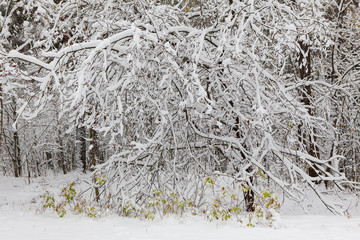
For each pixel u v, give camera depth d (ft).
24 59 21.38
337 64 54.65
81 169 100.17
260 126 25.44
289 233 16.21
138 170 26.99
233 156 30.91
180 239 15.47
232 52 25.21
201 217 20.48
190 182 26.58
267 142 28.22
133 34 22.45
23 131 77.10
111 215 22.02
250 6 24.73
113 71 28.48
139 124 27.61
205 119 30.35
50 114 72.90
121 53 26.66
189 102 28.37
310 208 38.40
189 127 30.45
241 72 29.09
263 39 28.12
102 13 28.22
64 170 91.25
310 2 27.66
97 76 26.78
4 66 21.38
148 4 25.30
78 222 19.69
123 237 15.88
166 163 28.60
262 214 18.56
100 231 17.30
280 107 29.99
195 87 24.08
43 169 94.43
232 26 25.90
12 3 35.27
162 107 27.96
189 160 30.17
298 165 34.78
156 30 23.35
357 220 19.31
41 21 31.22
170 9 29.55
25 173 87.66
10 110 65.51
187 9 32.53
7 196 41.75
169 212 21.38
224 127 32.40
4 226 18.40
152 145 27.48
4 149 82.38
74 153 109.81
